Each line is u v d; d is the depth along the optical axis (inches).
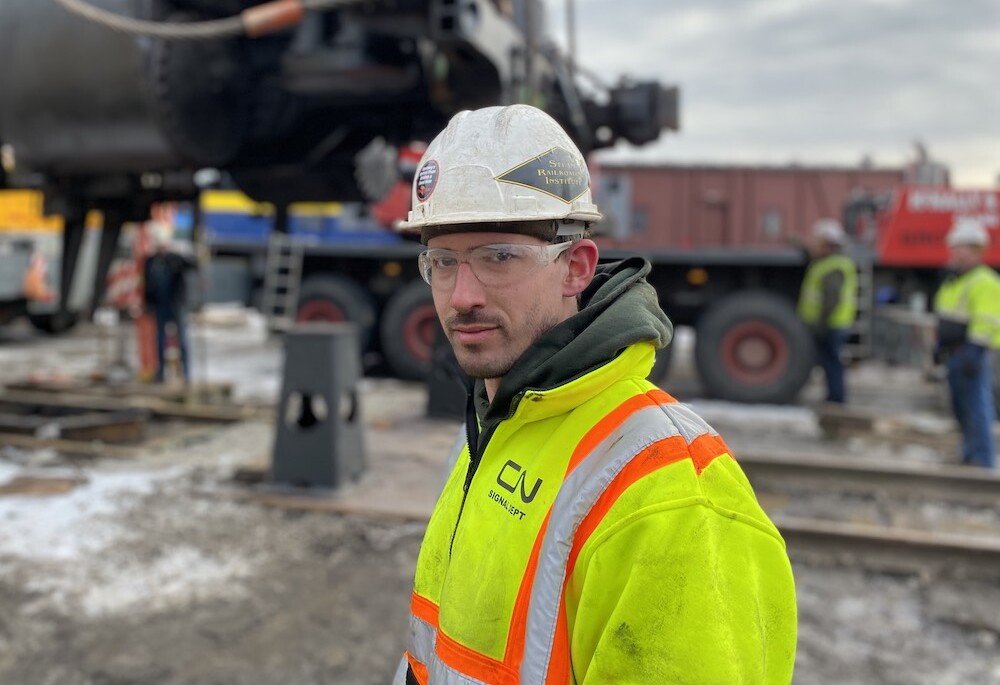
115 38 191.5
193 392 317.1
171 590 147.3
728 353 350.0
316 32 207.3
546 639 38.9
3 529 175.0
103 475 216.4
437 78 199.6
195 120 202.2
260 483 208.1
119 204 270.2
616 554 37.5
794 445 274.1
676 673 35.2
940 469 220.1
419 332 387.2
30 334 597.6
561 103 249.6
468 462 53.7
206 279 395.2
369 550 167.8
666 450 39.1
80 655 123.8
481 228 43.1
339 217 426.0
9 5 203.8
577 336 43.5
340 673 120.7
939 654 129.0
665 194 521.3
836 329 328.8
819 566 164.2
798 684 119.1
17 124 211.6
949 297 241.8
